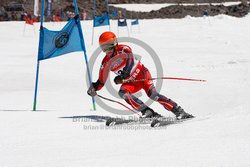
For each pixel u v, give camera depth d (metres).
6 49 47.12
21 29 74.19
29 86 24.36
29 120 13.20
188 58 38.25
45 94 21.11
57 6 115.81
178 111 11.70
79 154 7.97
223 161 6.49
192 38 59.09
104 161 7.14
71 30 16.14
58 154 8.12
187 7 112.62
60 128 11.49
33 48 48.59
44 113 14.84
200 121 10.20
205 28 74.69
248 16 102.69
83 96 20.34
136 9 132.50
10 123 12.73
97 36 61.62
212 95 17.80
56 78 26.84
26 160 7.81
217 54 41.22
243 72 25.45
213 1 145.88
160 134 9.29
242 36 61.28
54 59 37.00
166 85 22.41
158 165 6.63
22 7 108.19
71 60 36.47
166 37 60.25
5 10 108.19
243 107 10.98
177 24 82.81
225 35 62.78
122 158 7.25
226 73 25.80
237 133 8.17
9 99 19.69
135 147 8.09
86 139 9.55
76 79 26.48
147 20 92.62
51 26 81.12
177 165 6.54
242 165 6.18
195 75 25.97
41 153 8.32
